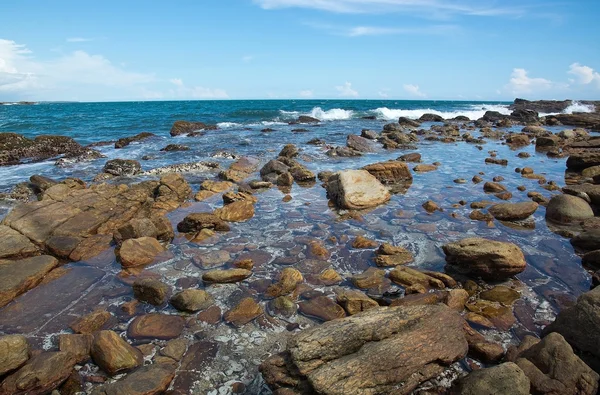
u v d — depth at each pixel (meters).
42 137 25.80
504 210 11.90
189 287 7.96
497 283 8.03
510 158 22.97
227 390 5.27
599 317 5.52
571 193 13.06
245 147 26.81
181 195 14.62
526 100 79.31
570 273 8.42
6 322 6.85
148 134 32.47
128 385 5.00
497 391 4.68
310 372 4.88
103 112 66.75
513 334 6.37
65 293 7.84
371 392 4.71
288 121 48.94
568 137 31.16
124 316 6.99
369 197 13.50
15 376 5.15
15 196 14.81
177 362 5.75
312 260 9.12
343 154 23.70
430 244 10.06
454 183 16.72
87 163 22.00
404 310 5.85
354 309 6.93
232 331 6.49
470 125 45.31
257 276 8.38
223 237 10.66
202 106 89.81
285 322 6.72
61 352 5.54
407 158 22.03
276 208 13.37
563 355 5.13
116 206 12.40
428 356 5.20
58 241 9.82
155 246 9.62
